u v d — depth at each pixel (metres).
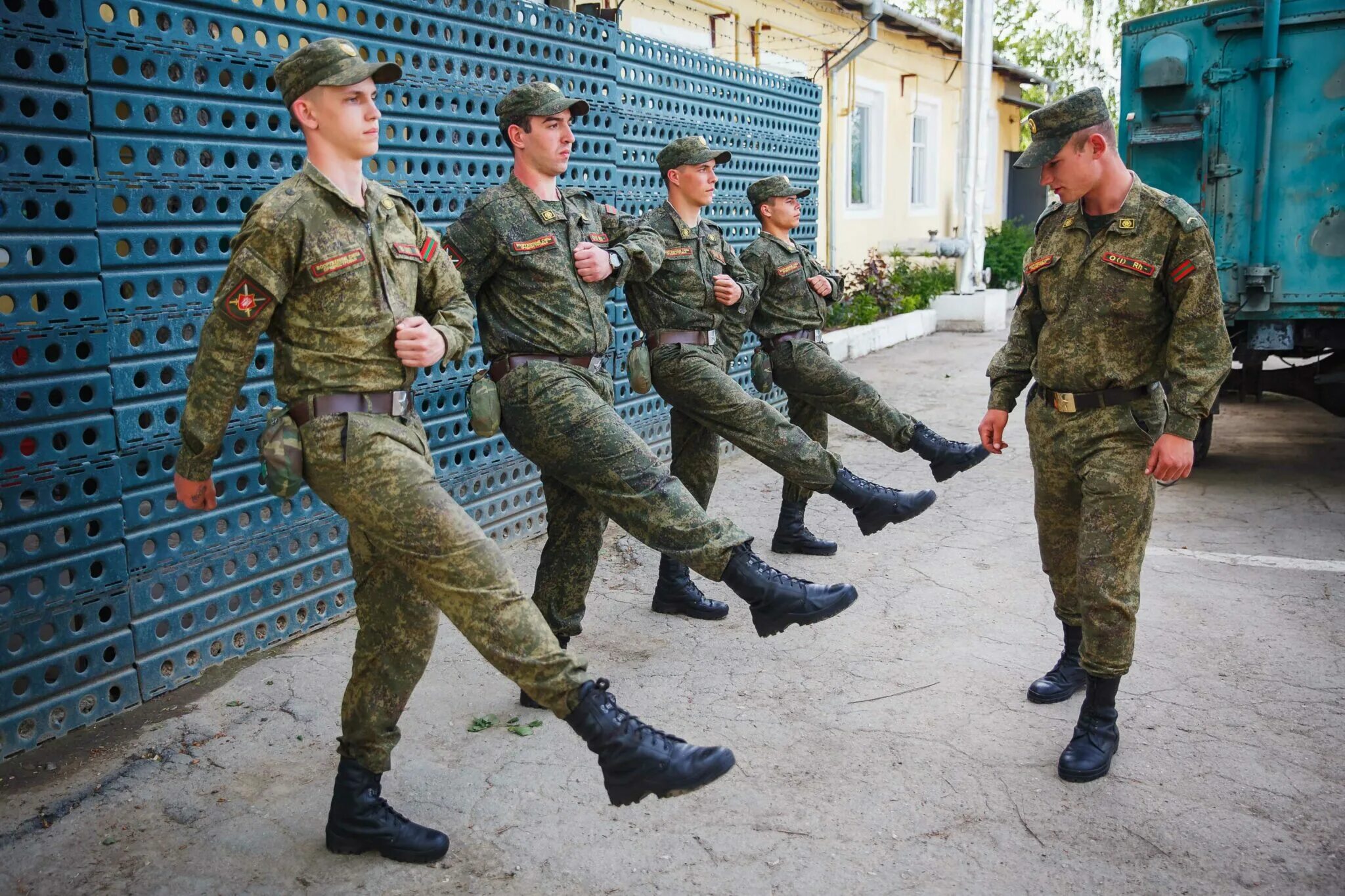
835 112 13.16
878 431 4.79
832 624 4.21
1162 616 4.19
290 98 2.43
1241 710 3.39
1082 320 3.05
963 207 14.60
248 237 2.33
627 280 4.16
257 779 3.04
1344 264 5.58
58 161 3.07
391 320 2.48
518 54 4.93
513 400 3.34
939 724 3.35
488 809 2.88
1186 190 6.00
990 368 3.55
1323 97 5.53
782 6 11.67
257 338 2.39
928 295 14.97
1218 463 6.72
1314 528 5.30
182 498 2.52
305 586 4.07
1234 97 5.77
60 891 2.52
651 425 6.29
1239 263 5.84
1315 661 3.75
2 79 2.91
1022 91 22.12
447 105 4.55
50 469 3.13
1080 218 3.08
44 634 3.24
